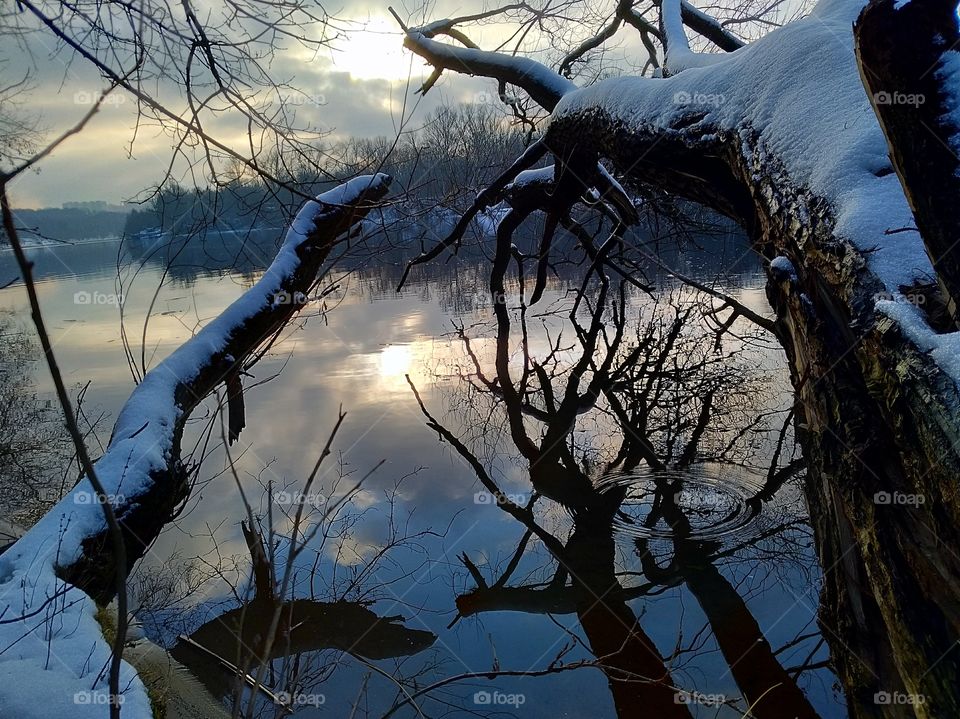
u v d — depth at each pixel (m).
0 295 18.00
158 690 2.78
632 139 5.05
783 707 2.89
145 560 4.19
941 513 1.93
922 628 2.02
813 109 3.31
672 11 6.72
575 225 9.92
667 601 3.77
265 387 8.05
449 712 2.96
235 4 2.86
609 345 10.00
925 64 1.96
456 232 8.45
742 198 4.39
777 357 8.80
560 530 4.64
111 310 13.72
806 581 3.85
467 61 7.29
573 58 8.80
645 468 5.69
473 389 8.02
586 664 2.68
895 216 2.58
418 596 3.90
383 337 10.70
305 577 4.05
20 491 5.44
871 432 2.37
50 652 2.28
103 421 6.93
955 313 2.07
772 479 5.23
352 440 6.35
